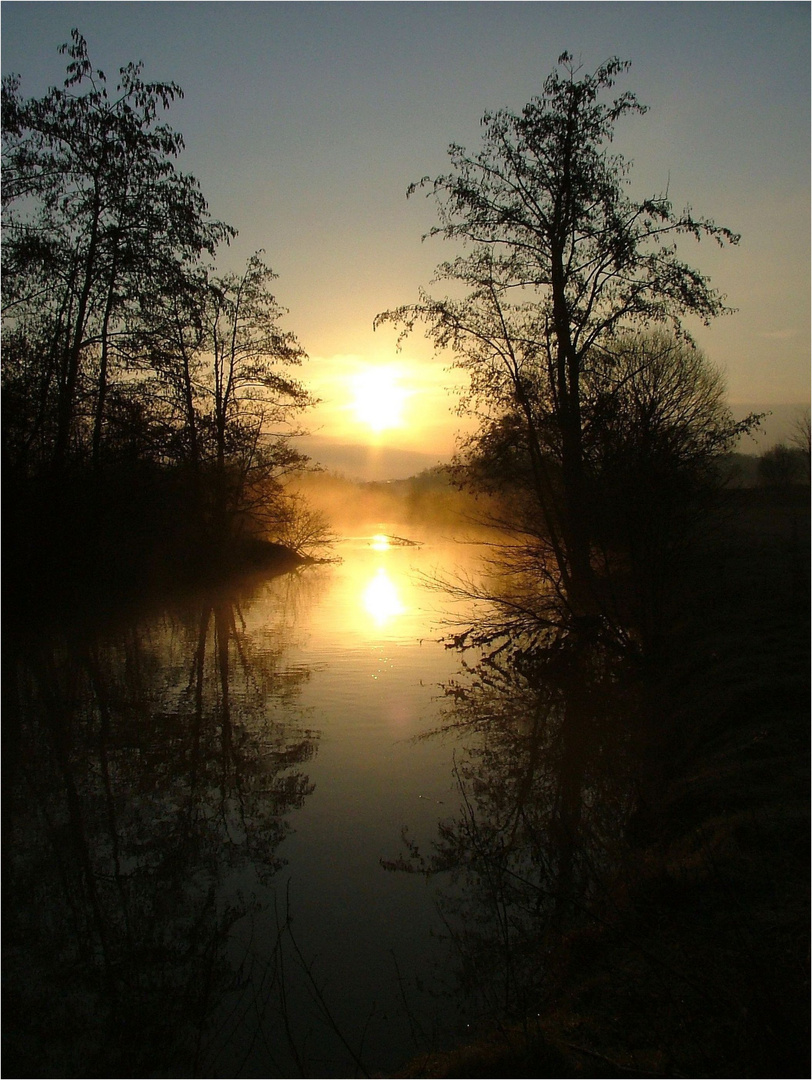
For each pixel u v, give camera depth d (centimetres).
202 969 558
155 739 1141
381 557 5034
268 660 1720
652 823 750
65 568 2127
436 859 730
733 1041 387
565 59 1582
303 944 591
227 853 758
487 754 1049
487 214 1638
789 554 2112
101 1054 470
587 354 1617
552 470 1683
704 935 489
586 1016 446
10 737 1155
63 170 1888
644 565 1328
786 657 1095
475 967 548
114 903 664
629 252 1557
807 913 482
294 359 3219
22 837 810
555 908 617
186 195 1983
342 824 821
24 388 1844
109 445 2134
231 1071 453
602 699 1288
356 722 1220
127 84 1869
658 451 1304
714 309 1568
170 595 2864
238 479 3328
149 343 2083
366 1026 488
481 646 1783
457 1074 399
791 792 675
